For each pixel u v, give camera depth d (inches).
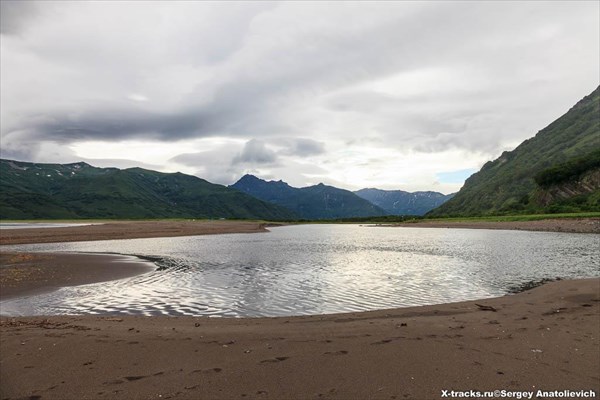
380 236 2918.3
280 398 268.7
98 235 2605.8
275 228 5211.6
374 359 345.7
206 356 358.9
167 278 938.1
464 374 307.4
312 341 406.6
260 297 721.0
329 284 850.1
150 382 298.0
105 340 411.2
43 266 1111.6
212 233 3294.8
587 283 753.0
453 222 4869.6
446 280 890.7
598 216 3412.9
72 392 280.5
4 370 324.2
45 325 496.1
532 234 2628.0
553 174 6003.9
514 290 768.9
